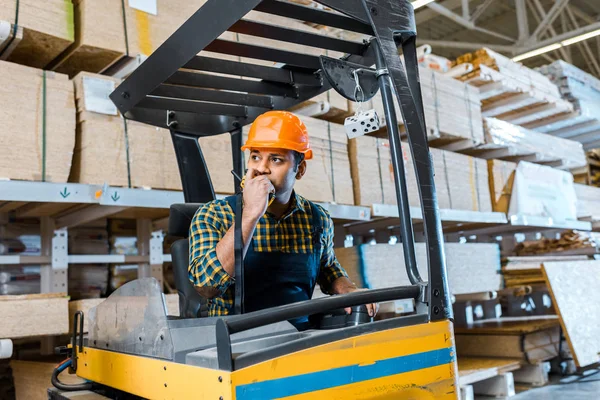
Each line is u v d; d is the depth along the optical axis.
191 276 1.99
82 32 3.01
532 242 6.97
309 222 2.27
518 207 5.89
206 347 1.69
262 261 2.09
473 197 5.46
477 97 5.67
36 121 2.79
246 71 2.33
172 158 3.23
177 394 1.53
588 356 5.17
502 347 5.40
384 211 4.39
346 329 1.50
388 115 1.78
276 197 2.07
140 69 2.26
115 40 3.10
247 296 2.07
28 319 2.76
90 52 3.11
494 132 5.83
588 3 12.59
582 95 6.89
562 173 6.68
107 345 2.15
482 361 5.16
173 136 2.67
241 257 1.79
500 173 5.89
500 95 6.01
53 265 3.42
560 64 6.76
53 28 2.90
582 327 5.29
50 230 3.49
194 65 2.19
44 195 2.71
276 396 1.34
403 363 1.56
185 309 2.29
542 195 6.25
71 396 2.35
